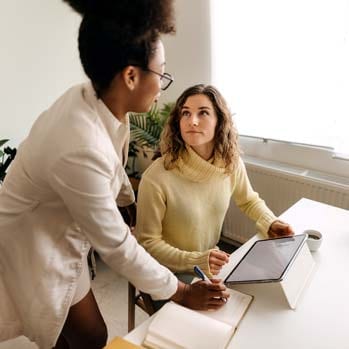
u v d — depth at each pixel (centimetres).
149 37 60
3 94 196
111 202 70
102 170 66
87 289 103
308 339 70
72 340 107
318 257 98
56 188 68
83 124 66
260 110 187
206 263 96
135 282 78
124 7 56
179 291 81
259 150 198
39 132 71
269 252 94
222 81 197
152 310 106
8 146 193
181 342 69
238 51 184
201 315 75
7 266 86
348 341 69
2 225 81
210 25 190
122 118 75
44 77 213
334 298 82
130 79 64
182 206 110
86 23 59
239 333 72
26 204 78
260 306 80
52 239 83
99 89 66
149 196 108
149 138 202
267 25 168
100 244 72
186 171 109
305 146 178
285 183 179
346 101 157
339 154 167
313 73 162
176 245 117
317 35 155
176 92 223
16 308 91
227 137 111
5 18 186
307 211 126
